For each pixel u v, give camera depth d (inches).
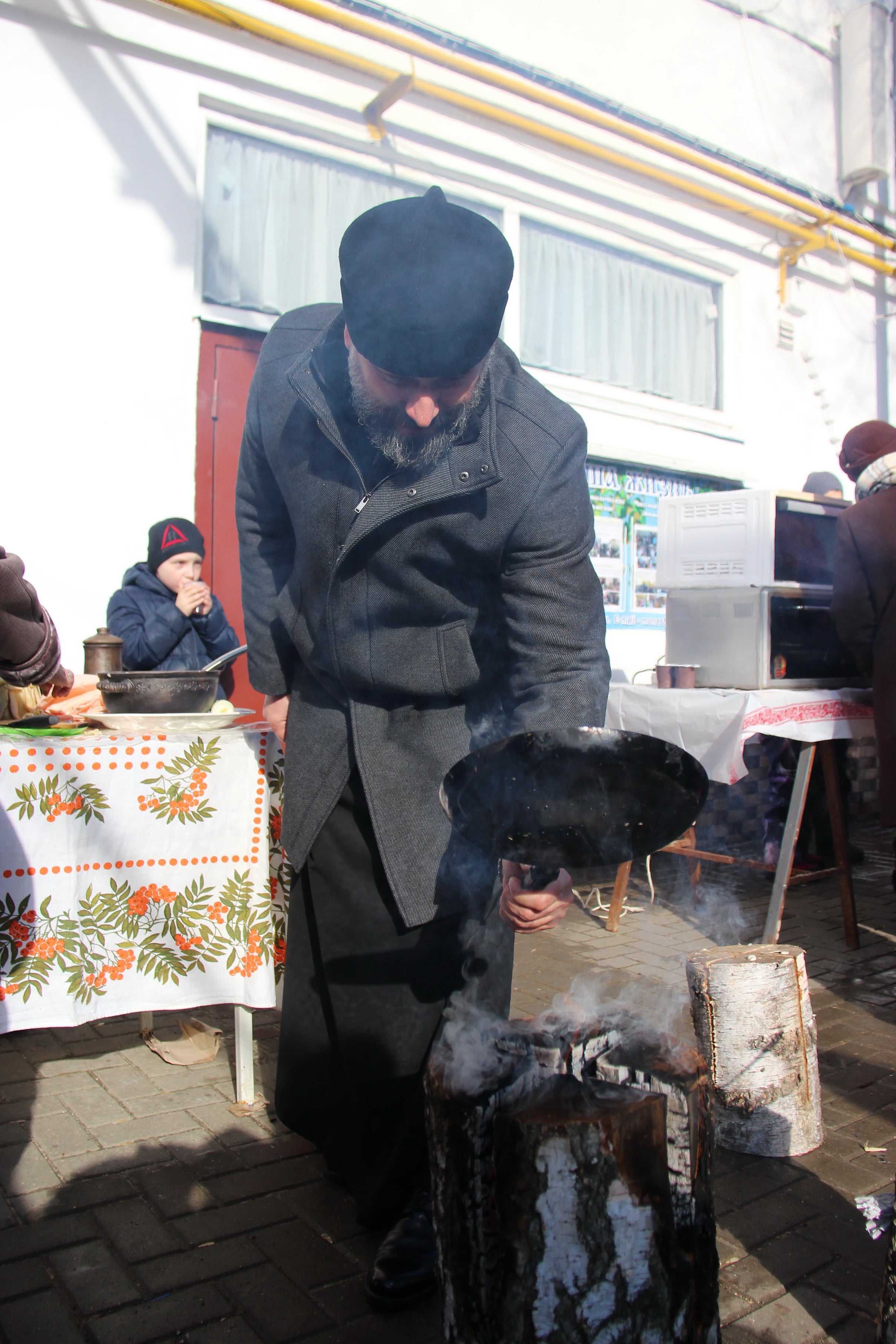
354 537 57.7
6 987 77.9
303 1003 72.1
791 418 255.0
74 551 150.5
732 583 147.3
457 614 61.8
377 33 172.2
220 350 165.3
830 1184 77.7
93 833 80.2
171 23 154.7
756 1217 72.6
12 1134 82.7
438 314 47.4
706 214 232.7
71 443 149.9
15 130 144.3
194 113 159.3
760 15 240.5
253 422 68.3
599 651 60.6
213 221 166.9
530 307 211.0
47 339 147.6
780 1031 82.4
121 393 154.0
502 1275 44.8
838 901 167.2
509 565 60.5
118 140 152.3
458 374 49.6
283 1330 59.1
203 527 163.5
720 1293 63.2
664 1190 45.1
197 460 162.7
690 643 148.8
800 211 245.9
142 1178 75.9
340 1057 68.4
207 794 83.2
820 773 184.9
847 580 135.3
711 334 245.6
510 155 196.9
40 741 78.2
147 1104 89.0
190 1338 58.2
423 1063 66.3
